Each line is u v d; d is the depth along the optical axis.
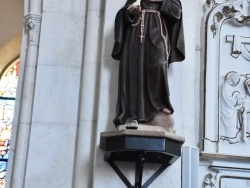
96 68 5.02
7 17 7.91
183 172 2.98
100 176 4.52
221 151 5.05
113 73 4.83
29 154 4.80
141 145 4.13
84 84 4.98
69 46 5.17
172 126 4.40
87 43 5.11
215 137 5.07
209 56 5.28
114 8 5.05
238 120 5.17
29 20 5.31
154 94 4.36
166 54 4.46
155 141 4.15
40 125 4.89
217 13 5.43
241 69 5.36
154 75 4.36
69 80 5.07
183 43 4.62
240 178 4.97
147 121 4.33
